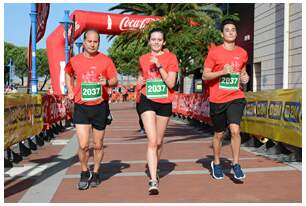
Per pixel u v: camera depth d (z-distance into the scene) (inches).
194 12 983.0
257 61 732.0
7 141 300.5
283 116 327.9
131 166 298.5
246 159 323.6
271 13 669.9
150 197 213.9
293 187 233.1
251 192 223.0
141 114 229.8
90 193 223.3
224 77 243.9
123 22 847.7
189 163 308.3
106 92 236.8
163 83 227.6
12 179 259.4
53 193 223.6
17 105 330.0
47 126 459.2
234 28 243.8
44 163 316.5
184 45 688.4
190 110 663.1
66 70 235.6
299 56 547.2
